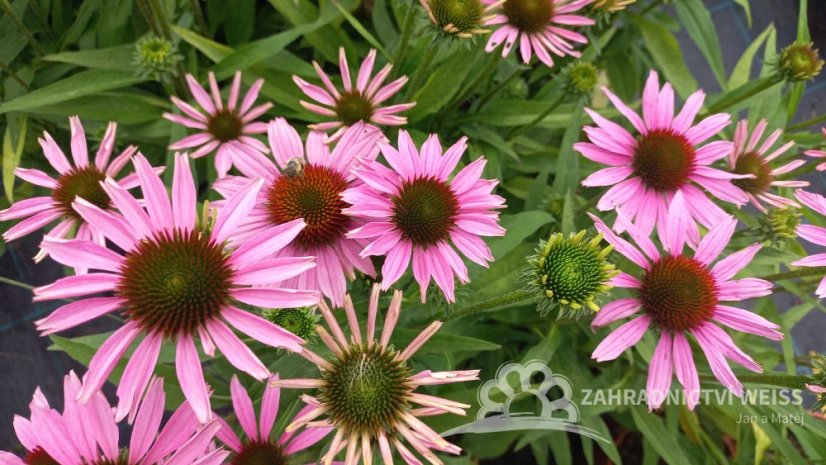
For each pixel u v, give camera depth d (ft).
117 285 0.97
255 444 1.12
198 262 0.97
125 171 1.60
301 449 1.13
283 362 1.20
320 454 1.13
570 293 1.03
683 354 1.17
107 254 0.97
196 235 0.99
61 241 0.95
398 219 1.10
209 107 1.44
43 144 1.27
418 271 1.10
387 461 0.98
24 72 1.57
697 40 1.80
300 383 1.01
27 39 1.55
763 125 1.41
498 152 1.65
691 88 1.79
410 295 1.29
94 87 1.45
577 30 1.53
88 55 1.48
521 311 1.50
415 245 1.11
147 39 1.44
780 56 1.50
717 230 1.20
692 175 1.29
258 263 0.99
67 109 1.49
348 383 1.00
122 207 0.98
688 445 1.65
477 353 1.59
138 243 0.98
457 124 1.65
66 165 1.27
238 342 0.97
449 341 1.21
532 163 1.71
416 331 1.20
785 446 1.33
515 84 1.71
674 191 1.28
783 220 1.38
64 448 1.00
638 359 1.50
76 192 1.24
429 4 1.26
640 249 1.21
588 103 1.65
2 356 1.84
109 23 1.58
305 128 1.60
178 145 1.38
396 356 1.03
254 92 1.47
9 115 1.49
